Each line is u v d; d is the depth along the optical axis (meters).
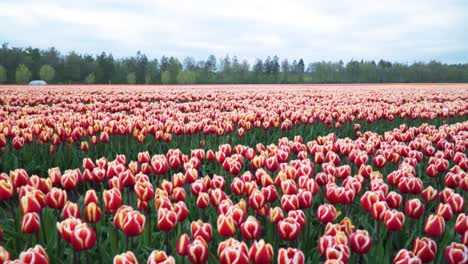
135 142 8.57
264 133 10.12
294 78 99.00
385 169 6.32
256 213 4.01
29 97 19.31
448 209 3.51
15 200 4.85
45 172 7.33
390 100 18.69
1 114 11.20
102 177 4.66
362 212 4.63
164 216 3.16
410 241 3.75
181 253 2.84
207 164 7.50
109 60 98.00
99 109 13.48
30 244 3.45
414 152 5.99
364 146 6.43
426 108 12.48
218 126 8.61
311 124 10.53
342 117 10.35
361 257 3.72
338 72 100.75
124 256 2.44
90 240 2.79
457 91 31.80
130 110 14.00
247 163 7.52
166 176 5.84
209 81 95.50
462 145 6.44
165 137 7.71
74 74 92.94
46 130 7.66
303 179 4.07
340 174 4.81
